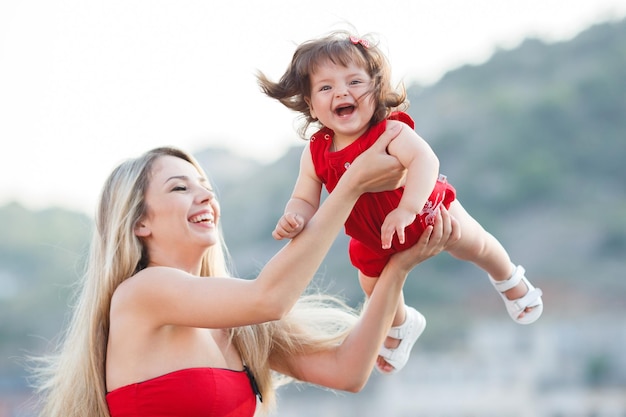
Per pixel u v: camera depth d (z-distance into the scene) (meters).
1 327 53.75
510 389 48.41
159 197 3.42
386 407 46.84
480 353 50.25
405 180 3.25
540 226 63.06
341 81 3.22
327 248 3.17
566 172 67.94
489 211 65.94
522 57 80.25
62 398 3.38
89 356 3.35
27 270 70.44
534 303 3.85
